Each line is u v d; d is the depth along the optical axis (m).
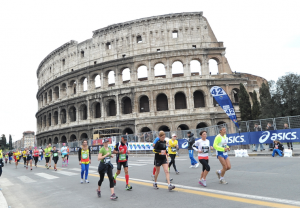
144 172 21.47
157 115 62.94
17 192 16.64
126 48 68.50
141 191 13.62
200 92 66.06
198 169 21.36
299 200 9.67
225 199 10.58
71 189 16.02
